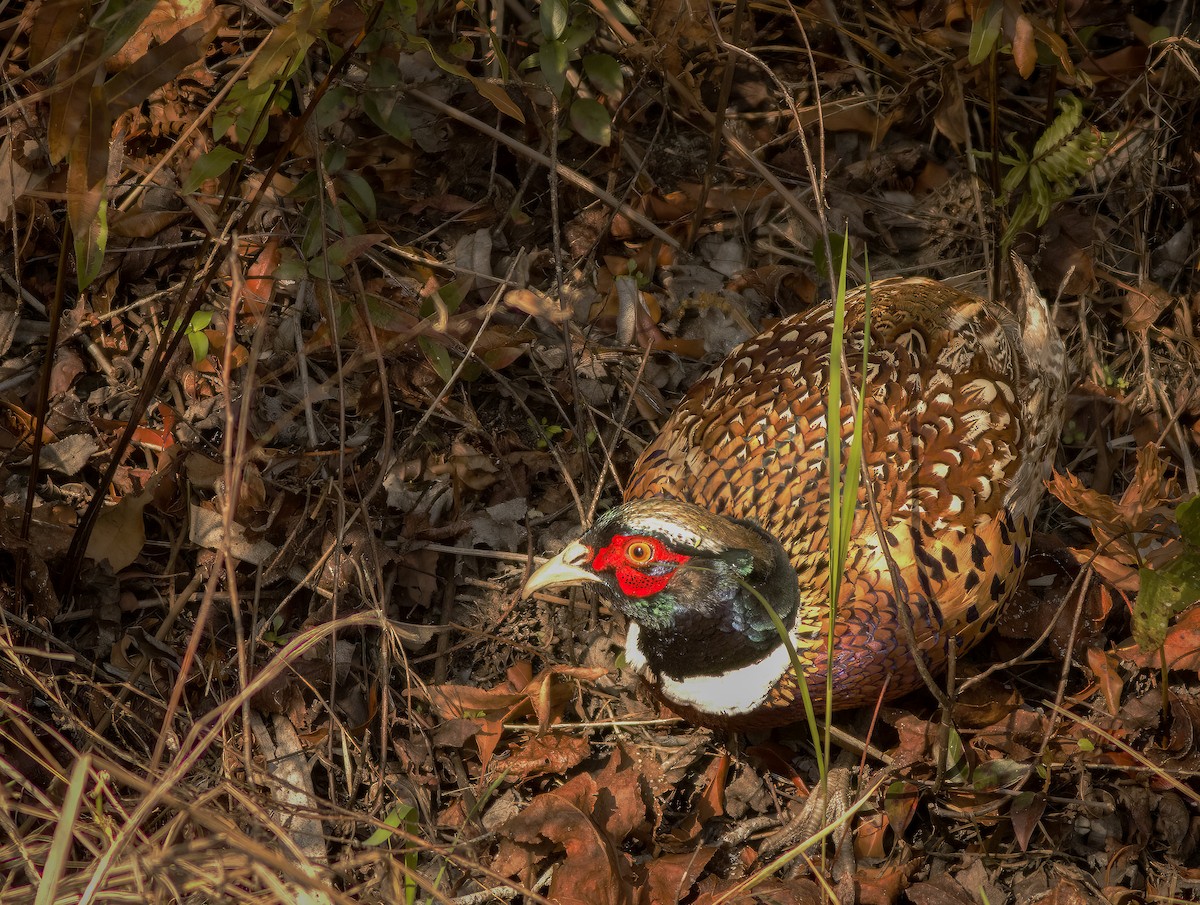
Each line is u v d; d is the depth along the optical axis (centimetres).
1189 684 648
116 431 689
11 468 663
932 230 853
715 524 556
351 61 700
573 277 804
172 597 645
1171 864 583
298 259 668
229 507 439
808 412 620
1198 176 835
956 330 647
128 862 412
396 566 676
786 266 819
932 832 593
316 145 645
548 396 754
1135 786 599
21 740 556
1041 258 830
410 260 771
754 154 856
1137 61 871
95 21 459
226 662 622
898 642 573
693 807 616
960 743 579
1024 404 641
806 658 572
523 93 807
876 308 657
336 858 545
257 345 460
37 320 719
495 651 670
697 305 806
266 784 565
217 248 592
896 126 884
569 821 552
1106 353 809
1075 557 683
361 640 650
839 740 604
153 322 729
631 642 611
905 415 607
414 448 721
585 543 571
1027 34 640
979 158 858
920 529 579
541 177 821
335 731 615
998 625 664
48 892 359
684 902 557
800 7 885
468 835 579
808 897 534
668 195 837
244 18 776
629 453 750
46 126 704
